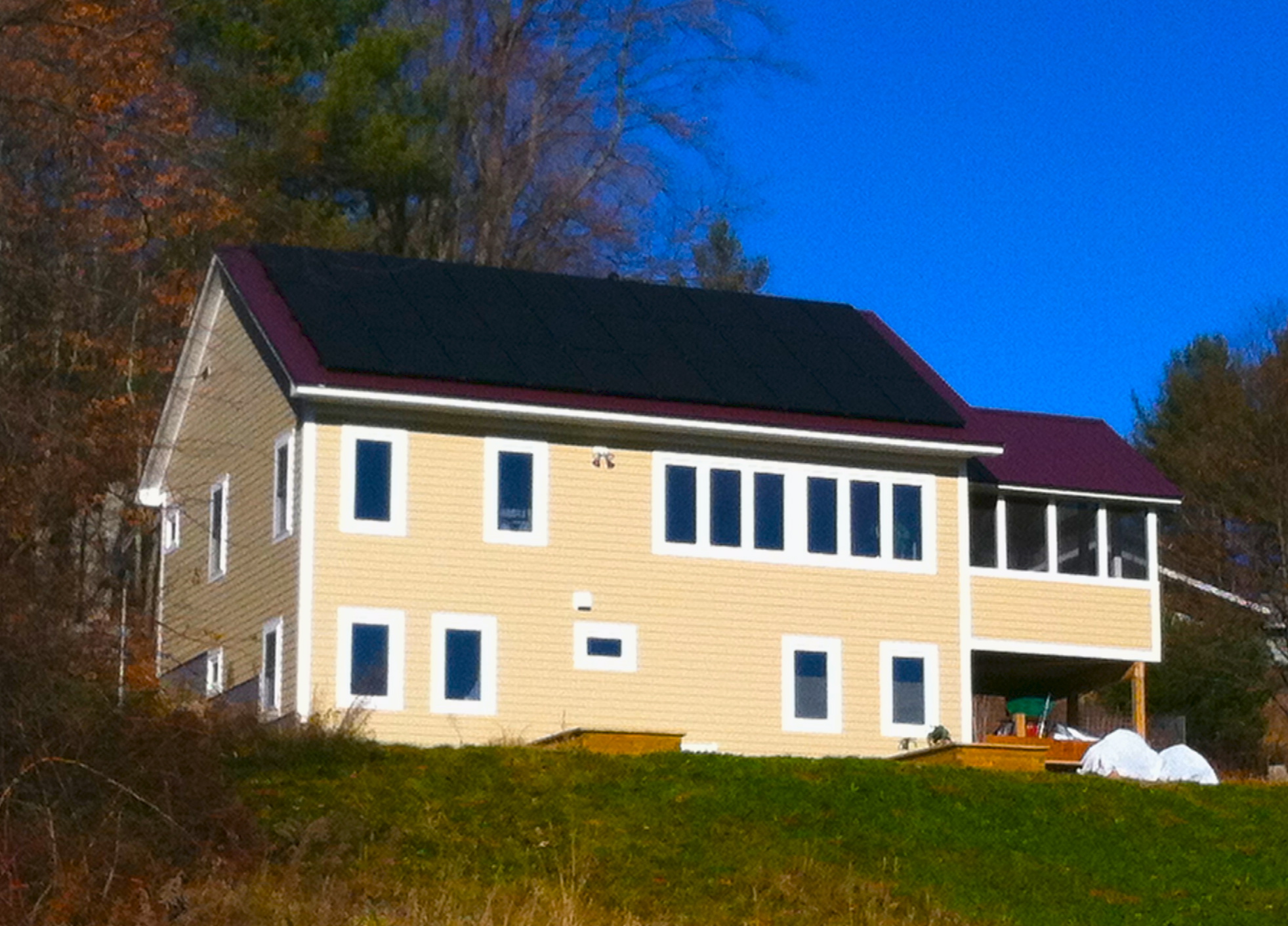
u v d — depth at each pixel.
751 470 34.66
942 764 29.66
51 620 18.78
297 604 31.58
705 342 36.56
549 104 54.47
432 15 51.59
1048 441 38.94
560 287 37.25
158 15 25.61
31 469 19.98
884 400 36.03
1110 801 27.61
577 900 19.64
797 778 26.55
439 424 32.75
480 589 32.53
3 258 20.78
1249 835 26.88
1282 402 56.09
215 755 20.75
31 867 17.59
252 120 42.66
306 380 31.59
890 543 35.47
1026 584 36.91
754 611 34.19
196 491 36.22
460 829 22.64
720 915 20.25
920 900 21.83
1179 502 38.50
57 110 20.20
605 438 33.75
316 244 42.94
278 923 17.64
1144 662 37.88
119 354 27.11
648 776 25.83
